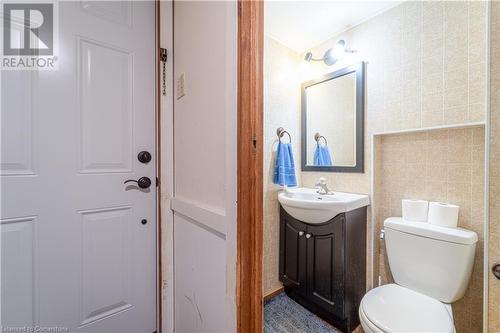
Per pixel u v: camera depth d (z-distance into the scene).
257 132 0.75
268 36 1.86
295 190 1.93
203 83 0.96
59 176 0.99
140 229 1.22
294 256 1.75
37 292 0.95
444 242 1.22
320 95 1.95
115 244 1.14
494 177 0.57
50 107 0.97
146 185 1.21
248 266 0.74
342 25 1.75
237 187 0.74
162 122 1.23
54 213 0.99
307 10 1.59
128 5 1.17
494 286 0.58
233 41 0.76
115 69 1.13
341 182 1.80
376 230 1.63
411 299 1.21
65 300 1.01
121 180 1.15
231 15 0.76
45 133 0.96
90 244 1.07
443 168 1.38
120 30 1.15
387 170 1.62
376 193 1.63
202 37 0.96
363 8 1.58
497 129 0.56
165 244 1.25
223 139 0.82
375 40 1.62
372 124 1.63
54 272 0.99
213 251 0.88
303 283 1.67
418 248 1.31
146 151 1.23
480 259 1.26
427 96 1.39
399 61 1.50
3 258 0.89
